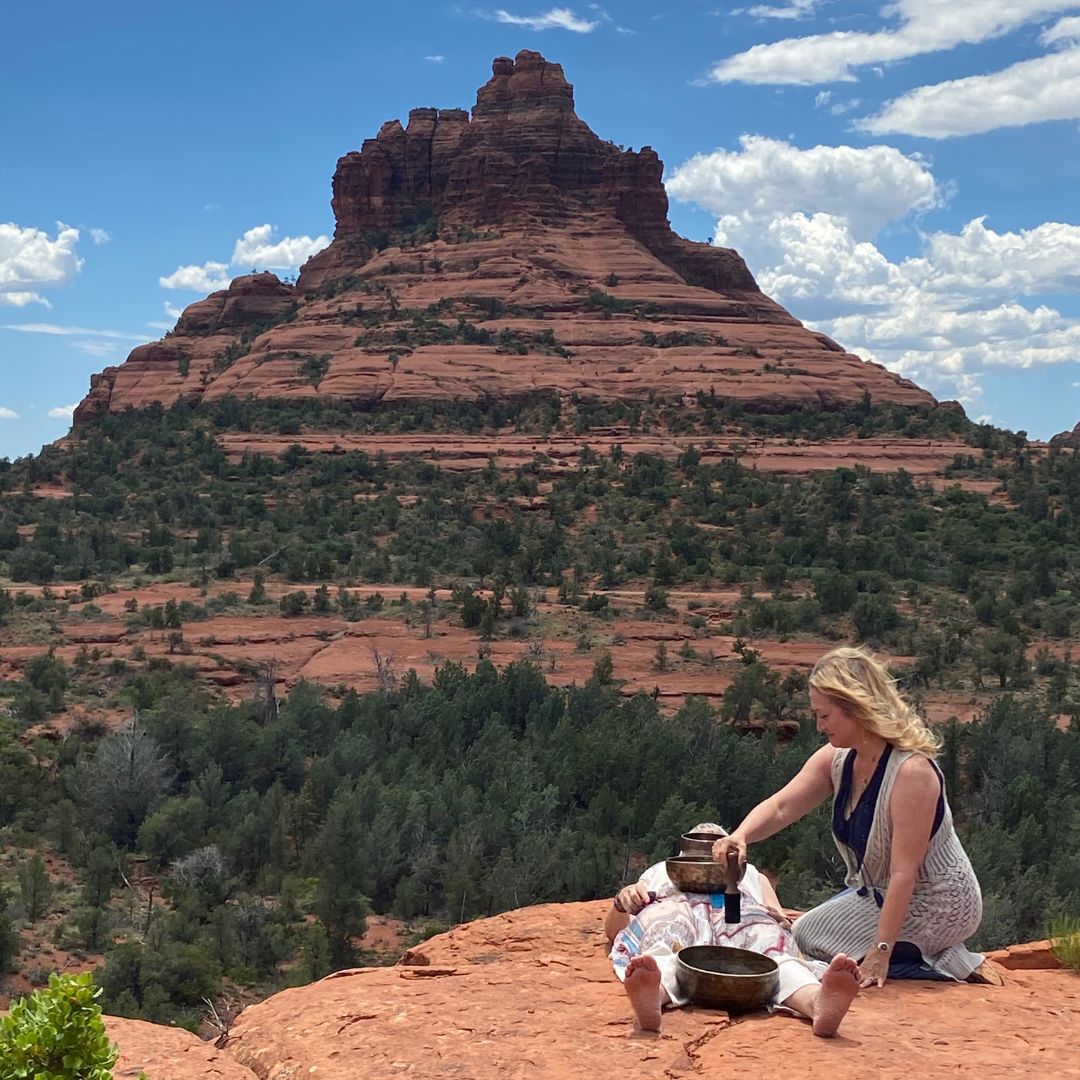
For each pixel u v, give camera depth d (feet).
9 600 337.52
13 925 165.07
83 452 605.73
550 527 469.98
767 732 237.45
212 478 549.54
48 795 213.25
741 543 438.40
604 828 190.39
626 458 561.84
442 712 240.12
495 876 173.78
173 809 195.72
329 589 384.47
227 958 159.94
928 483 540.11
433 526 468.34
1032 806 191.93
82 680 280.51
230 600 356.38
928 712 280.10
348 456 559.38
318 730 240.12
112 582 396.98
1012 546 437.17
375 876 177.27
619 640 329.72
